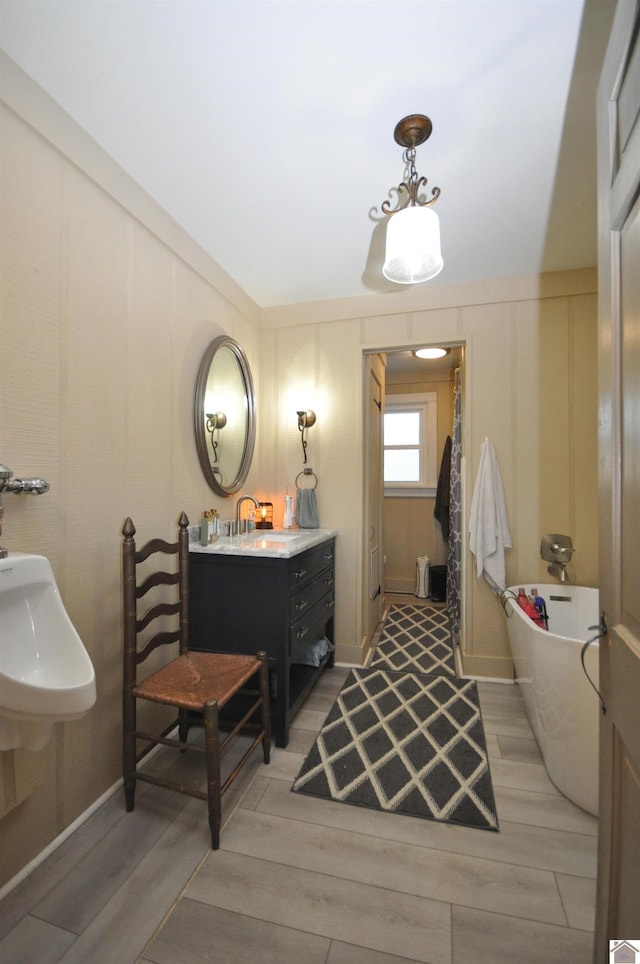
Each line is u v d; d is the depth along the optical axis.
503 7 1.09
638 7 0.73
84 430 1.50
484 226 2.05
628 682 0.77
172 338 1.99
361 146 1.55
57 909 1.17
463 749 1.88
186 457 2.11
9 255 1.23
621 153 0.81
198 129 1.47
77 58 1.22
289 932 1.11
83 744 1.48
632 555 0.77
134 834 1.42
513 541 2.56
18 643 1.16
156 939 1.10
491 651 2.58
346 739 1.95
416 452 4.59
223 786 1.44
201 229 2.07
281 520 2.93
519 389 2.55
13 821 1.24
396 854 1.35
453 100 1.35
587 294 2.47
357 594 2.77
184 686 1.54
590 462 2.47
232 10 1.09
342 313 2.80
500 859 1.33
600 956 0.91
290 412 2.91
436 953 1.07
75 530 1.46
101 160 1.55
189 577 2.02
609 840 0.88
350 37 1.16
